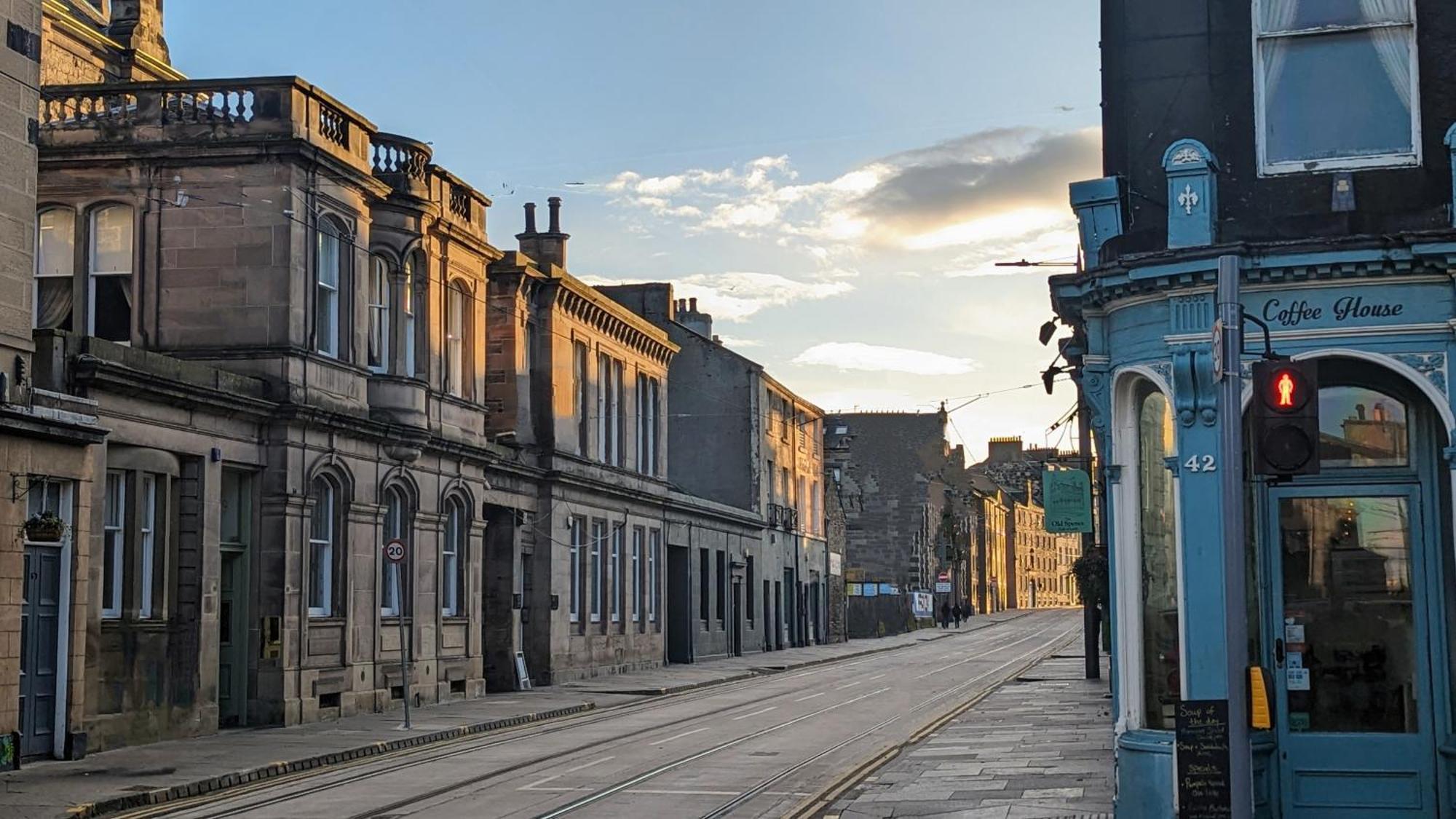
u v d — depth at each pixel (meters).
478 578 36.72
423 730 27.02
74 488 22.19
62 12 32.22
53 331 22.55
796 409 73.50
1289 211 14.03
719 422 64.06
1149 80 14.72
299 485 28.28
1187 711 12.51
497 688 39.28
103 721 23.19
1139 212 14.66
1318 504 14.22
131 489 24.33
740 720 30.48
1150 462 14.43
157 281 28.27
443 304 35.03
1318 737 13.93
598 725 29.53
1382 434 14.15
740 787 19.53
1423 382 13.16
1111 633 16.02
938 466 109.94
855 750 24.33
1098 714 29.55
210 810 17.48
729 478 63.84
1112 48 15.28
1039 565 173.88
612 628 47.19
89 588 22.75
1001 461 173.88
